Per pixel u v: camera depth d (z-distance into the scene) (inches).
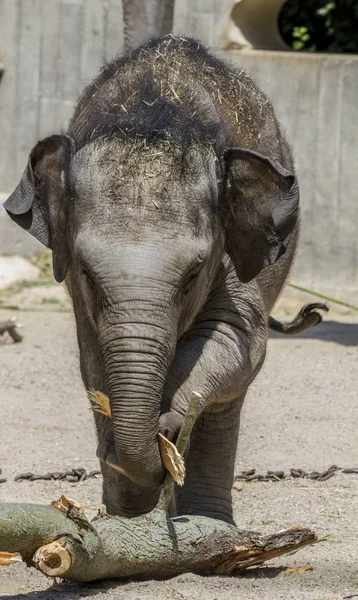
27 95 1084.5
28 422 580.1
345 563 352.8
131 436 300.5
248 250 354.9
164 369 307.9
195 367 337.7
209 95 368.5
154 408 303.7
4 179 1092.5
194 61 386.6
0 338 794.8
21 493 450.3
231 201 350.6
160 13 733.9
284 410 609.9
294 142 1029.2
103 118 340.8
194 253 317.1
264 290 405.4
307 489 466.3
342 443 546.6
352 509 434.9
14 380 673.6
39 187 357.7
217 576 321.7
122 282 306.2
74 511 287.7
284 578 330.6
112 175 320.2
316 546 376.8
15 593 310.5
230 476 397.7
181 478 301.4
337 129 1020.5
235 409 392.5
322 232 1023.6
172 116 337.4
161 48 386.9
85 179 324.5
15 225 1063.6
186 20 1038.4
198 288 333.4
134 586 305.6
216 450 392.8
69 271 379.6
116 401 303.1
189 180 323.9
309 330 901.8
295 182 346.3
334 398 641.6
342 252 1019.9
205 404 337.1
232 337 357.1
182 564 314.7
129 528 306.7
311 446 540.7
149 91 351.9
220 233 348.8
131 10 732.7
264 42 1082.1
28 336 825.5
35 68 1080.8
